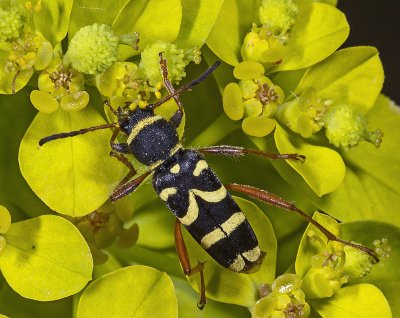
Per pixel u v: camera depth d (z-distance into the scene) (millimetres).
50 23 98
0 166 100
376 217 104
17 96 100
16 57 97
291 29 103
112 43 97
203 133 103
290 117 102
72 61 97
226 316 102
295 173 102
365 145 105
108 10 99
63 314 99
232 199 99
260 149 102
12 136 100
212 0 100
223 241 98
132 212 102
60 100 98
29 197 100
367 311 100
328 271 100
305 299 100
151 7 98
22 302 98
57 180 97
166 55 98
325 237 100
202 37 100
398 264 102
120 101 98
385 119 106
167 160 99
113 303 96
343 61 103
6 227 96
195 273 98
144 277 96
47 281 96
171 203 99
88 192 97
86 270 96
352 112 102
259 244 100
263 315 99
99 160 98
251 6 102
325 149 102
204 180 99
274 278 100
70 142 98
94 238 102
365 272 100
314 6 103
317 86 103
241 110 100
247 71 100
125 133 99
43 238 96
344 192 103
